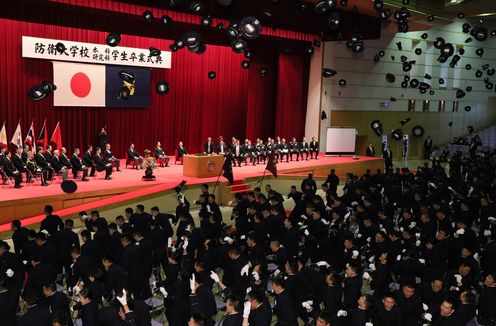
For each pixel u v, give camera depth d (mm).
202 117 27219
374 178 20828
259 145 25625
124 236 11109
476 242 12781
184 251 11367
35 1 18078
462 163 26766
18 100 20688
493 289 9711
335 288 9250
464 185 19609
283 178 22953
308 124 31016
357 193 17000
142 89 24500
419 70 35875
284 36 25391
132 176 20594
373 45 32594
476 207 16250
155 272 12352
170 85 25750
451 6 32906
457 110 39156
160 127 25703
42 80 21312
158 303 11500
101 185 18422
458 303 8711
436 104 37656
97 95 22953
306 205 15203
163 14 20125
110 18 22734
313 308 9781
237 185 20984
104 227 12680
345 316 8930
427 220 13336
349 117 32125
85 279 10047
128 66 23828
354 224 17250
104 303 11164
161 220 13008
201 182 20031
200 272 9695
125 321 7848
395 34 33688
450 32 37375
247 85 28641
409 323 8781
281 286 8781
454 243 12172
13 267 10008
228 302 8047
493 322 9742
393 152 35625
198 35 16578
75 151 19406
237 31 17391
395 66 34125
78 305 8891
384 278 10031
